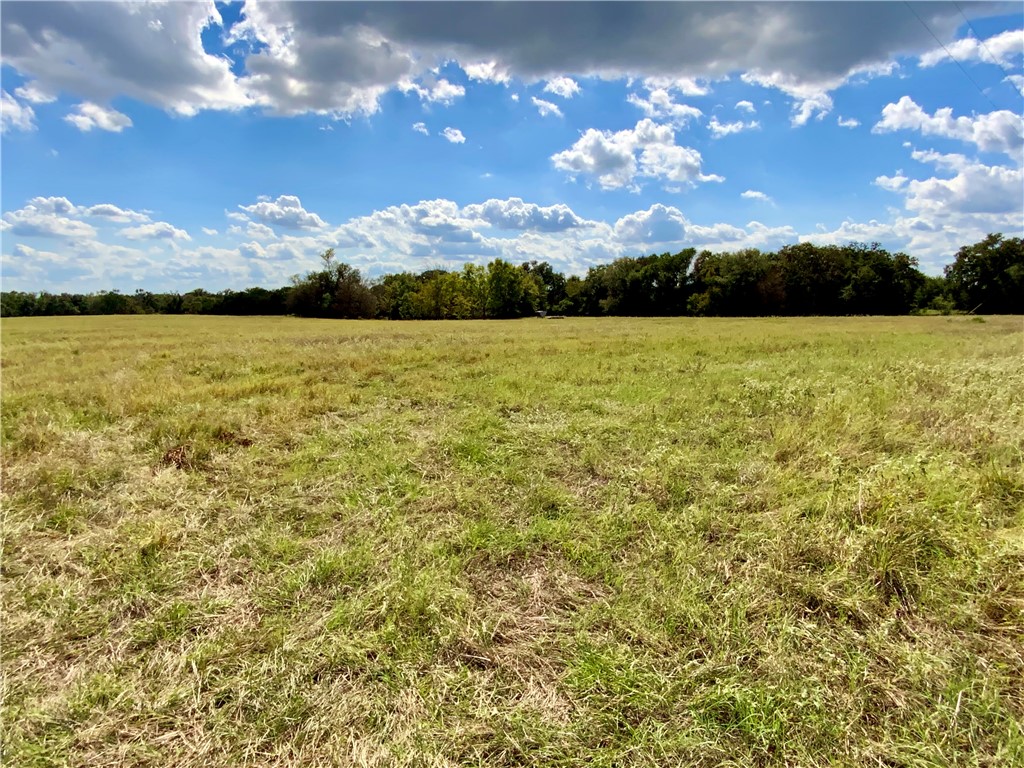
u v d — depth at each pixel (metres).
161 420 5.48
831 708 1.86
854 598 2.39
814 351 12.41
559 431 5.29
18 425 5.33
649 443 4.87
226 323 41.38
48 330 29.06
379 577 2.73
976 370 7.43
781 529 3.07
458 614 2.41
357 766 1.71
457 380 8.48
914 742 1.73
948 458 3.95
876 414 5.30
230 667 2.12
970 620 2.29
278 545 3.04
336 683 2.03
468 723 1.85
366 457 4.55
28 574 2.72
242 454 4.64
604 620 2.40
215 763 1.73
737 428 5.34
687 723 1.83
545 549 3.05
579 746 1.77
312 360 10.96
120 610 2.48
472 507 3.56
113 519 3.40
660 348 13.49
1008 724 1.75
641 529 3.24
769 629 2.27
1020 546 2.61
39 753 1.74
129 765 1.73
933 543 2.76
